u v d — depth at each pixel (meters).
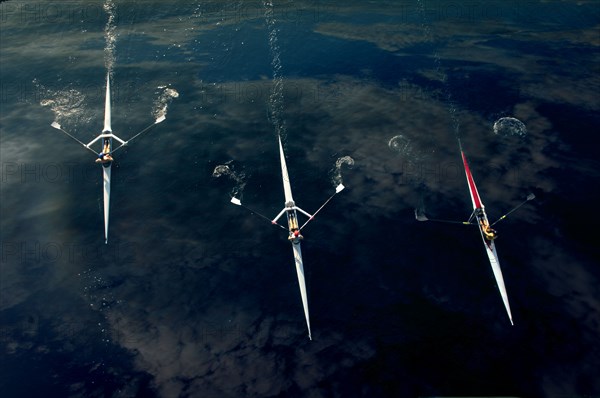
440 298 31.61
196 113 45.62
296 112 45.44
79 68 49.97
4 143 42.62
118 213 37.72
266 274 33.53
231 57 51.50
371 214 36.69
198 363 29.05
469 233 35.03
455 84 47.34
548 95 45.53
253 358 29.20
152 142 42.94
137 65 50.56
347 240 35.22
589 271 32.19
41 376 28.64
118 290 32.94
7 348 29.89
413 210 36.75
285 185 38.91
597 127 42.03
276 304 31.88
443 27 54.72
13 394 27.91
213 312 31.61
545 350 28.67
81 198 38.66
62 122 44.56
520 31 53.94
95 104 46.22
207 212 37.62
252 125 44.31
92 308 31.97
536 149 40.53
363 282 32.78
